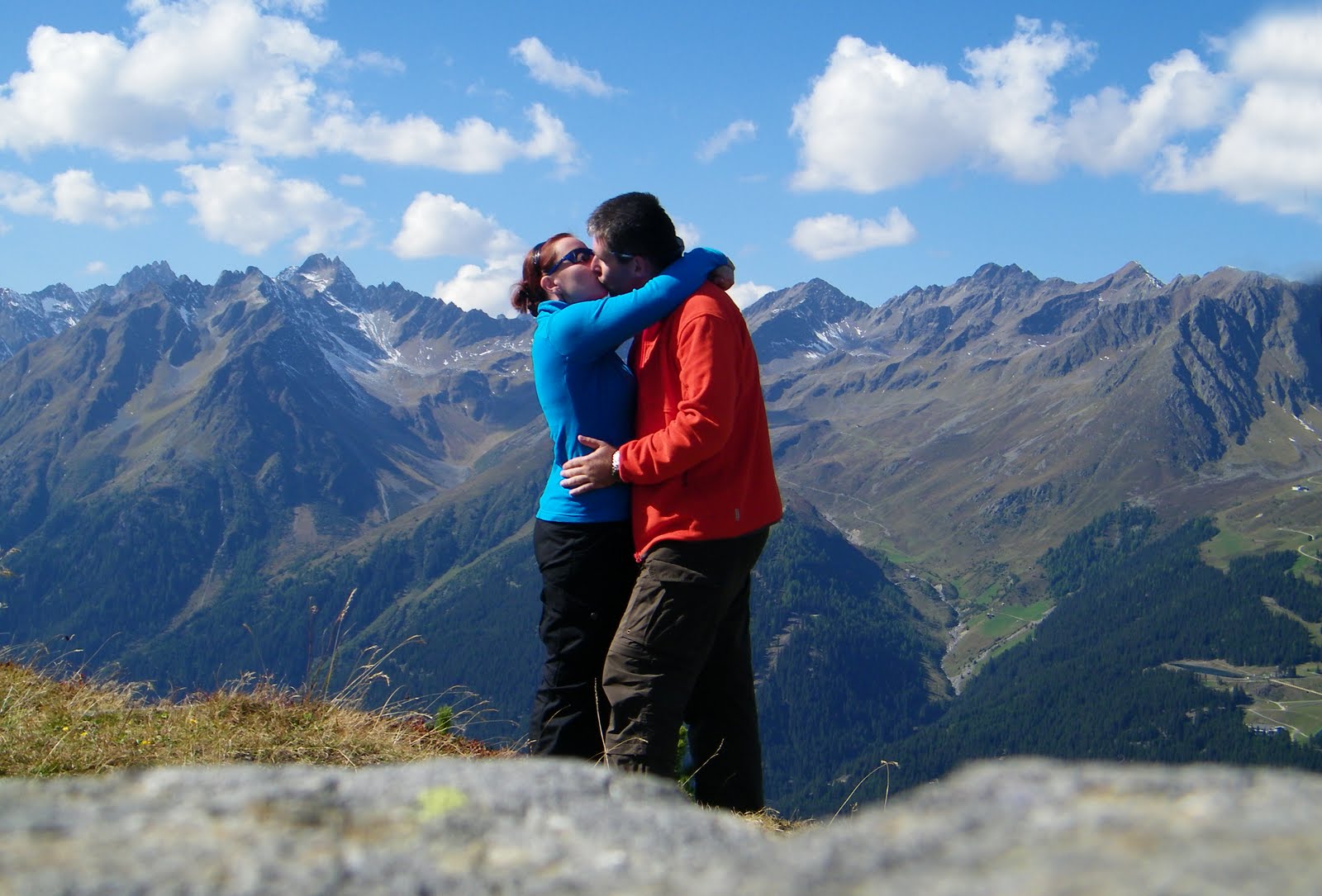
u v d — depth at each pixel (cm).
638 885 128
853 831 129
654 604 486
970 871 109
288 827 145
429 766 167
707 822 151
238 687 632
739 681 547
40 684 625
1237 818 113
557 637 530
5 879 127
